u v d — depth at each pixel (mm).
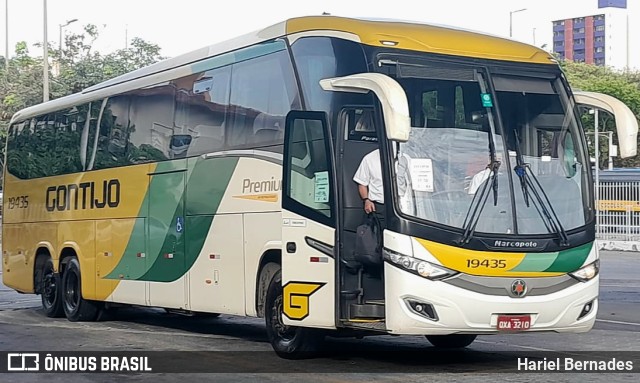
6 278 18969
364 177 10266
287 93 11312
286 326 11250
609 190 35375
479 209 9828
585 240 10266
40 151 17875
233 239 12219
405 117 9195
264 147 11703
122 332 14531
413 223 9609
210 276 12703
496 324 9711
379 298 10344
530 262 9867
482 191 9906
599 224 35625
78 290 16203
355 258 10203
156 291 14031
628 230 34938
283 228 10859
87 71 52781
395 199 9664
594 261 10359
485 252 9711
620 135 10492
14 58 66438
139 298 14484
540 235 9977
